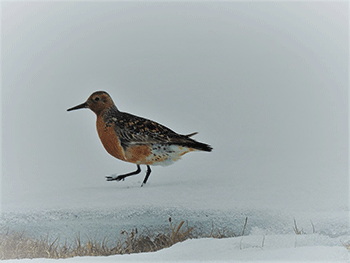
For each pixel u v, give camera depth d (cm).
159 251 864
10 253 934
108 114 1158
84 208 1045
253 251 814
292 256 768
